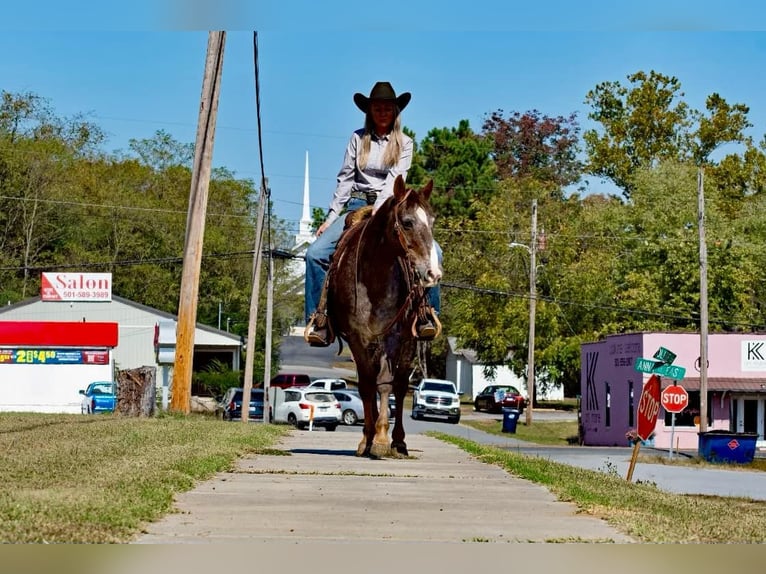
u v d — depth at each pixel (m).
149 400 25.64
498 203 70.19
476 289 59.56
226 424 20.67
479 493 9.76
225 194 81.00
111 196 74.44
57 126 74.69
